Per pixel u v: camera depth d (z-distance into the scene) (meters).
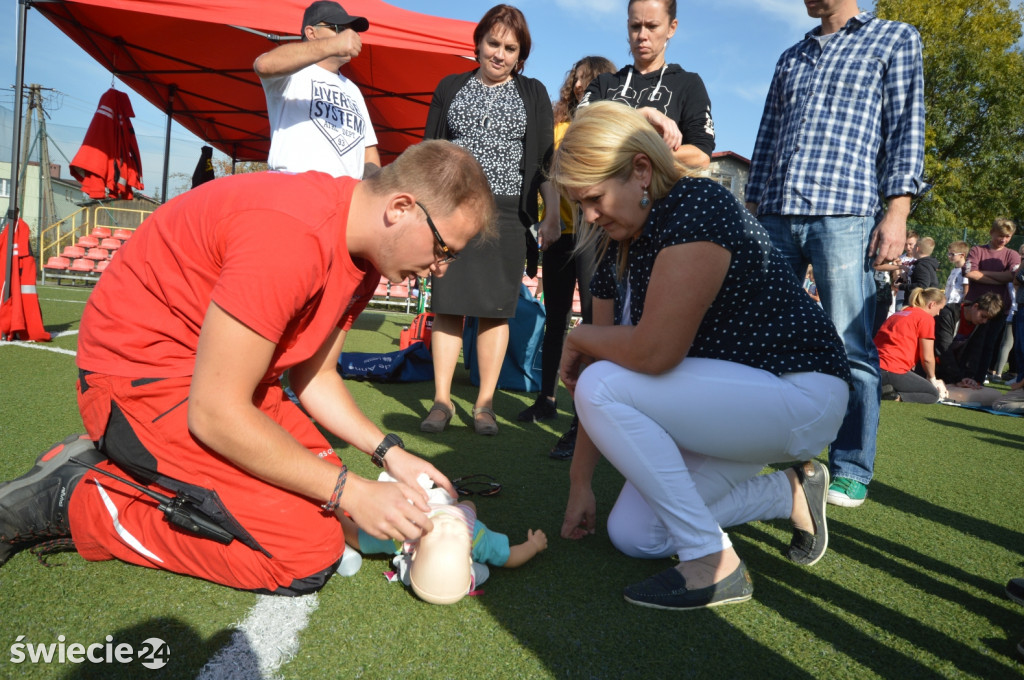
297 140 3.03
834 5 2.74
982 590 1.91
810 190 2.70
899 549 2.20
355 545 1.84
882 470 3.23
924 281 8.72
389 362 4.73
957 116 24.69
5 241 5.12
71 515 1.62
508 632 1.50
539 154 3.47
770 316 1.74
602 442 1.73
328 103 3.12
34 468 1.68
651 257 1.72
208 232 1.46
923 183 2.55
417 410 3.85
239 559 1.54
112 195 6.55
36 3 5.96
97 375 1.59
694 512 1.70
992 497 2.88
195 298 1.52
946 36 25.06
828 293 2.72
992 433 4.59
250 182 1.50
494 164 3.42
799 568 1.98
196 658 1.32
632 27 3.23
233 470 1.54
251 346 1.37
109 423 1.56
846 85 2.68
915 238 10.61
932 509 2.66
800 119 2.76
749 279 1.68
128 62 7.55
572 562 1.91
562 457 2.98
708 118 3.18
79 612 1.45
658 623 1.59
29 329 5.22
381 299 13.96
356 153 3.29
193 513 1.52
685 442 1.76
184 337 1.57
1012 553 2.22
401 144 10.38
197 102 9.02
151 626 1.42
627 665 1.40
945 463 3.49
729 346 1.75
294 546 1.56
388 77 8.05
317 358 1.88
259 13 5.23
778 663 1.46
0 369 3.99
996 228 8.20
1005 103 24.16
